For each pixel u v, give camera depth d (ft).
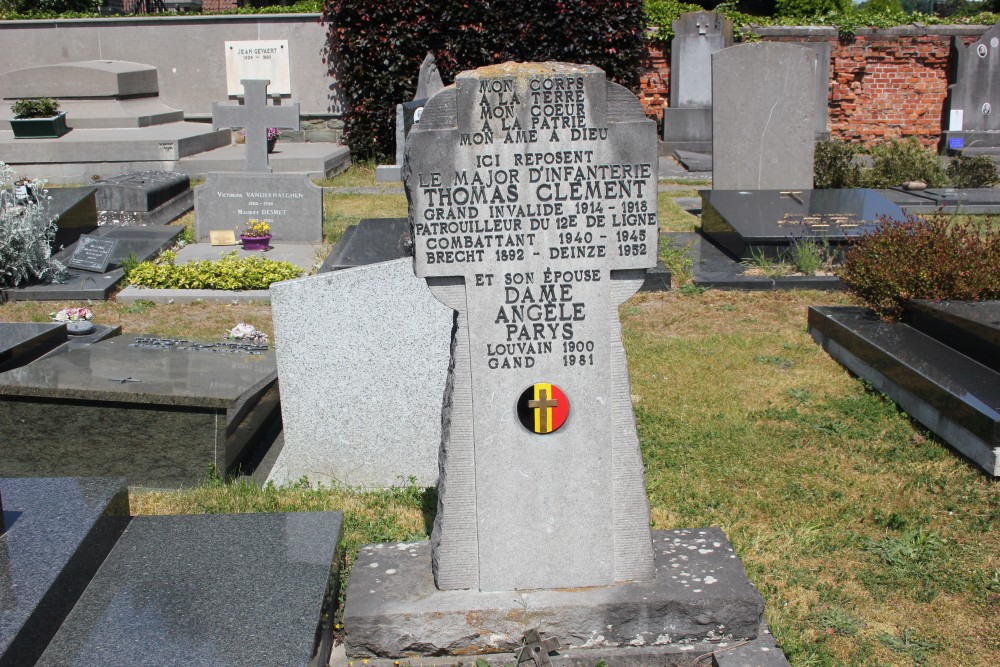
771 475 20.52
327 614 14.76
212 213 42.83
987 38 69.36
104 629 13.50
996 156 67.77
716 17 68.74
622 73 64.13
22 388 20.29
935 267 26.86
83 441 20.63
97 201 46.14
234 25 66.90
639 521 14.84
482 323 14.15
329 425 20.54
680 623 14.55
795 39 71.41
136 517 17.06
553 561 14.89
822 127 72.08
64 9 90.07
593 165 13.70
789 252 36.73
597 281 14.07
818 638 14.96
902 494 19.58
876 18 72.13
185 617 13.75
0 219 34.35
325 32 66.39
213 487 20.43
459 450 14.56
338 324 19.99
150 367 22.50
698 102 69.82
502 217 13.80
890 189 51.70
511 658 14.38
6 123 61.57
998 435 19.71
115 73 62.13
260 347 25.30
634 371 27.12
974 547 17.54
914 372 23.00
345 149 64.18
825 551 17.51
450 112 13.53
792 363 27.63
